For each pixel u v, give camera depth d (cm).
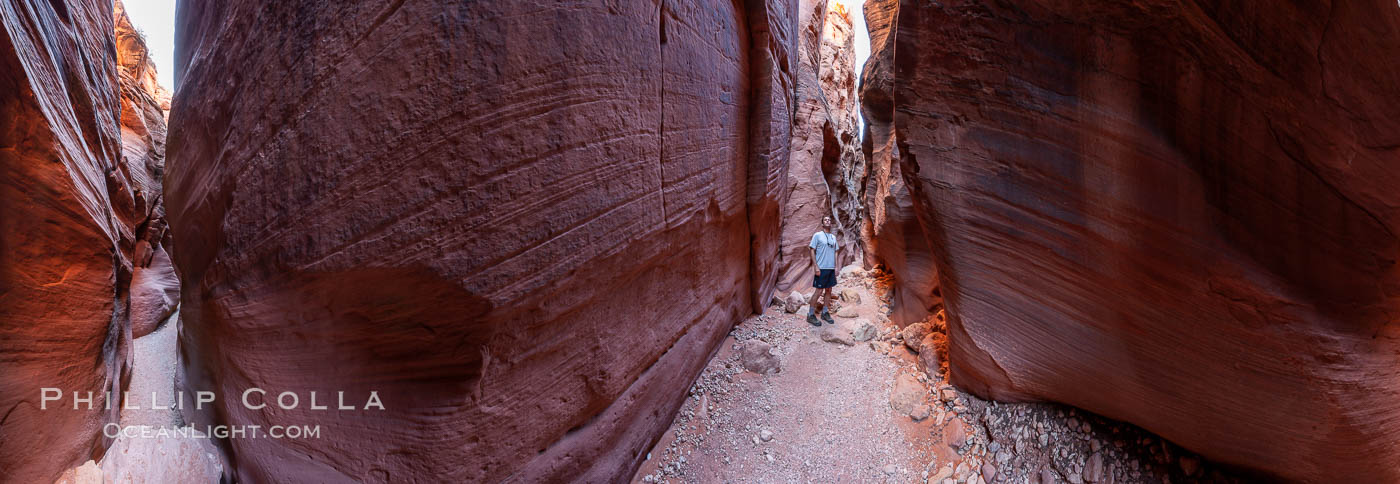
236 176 270
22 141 256
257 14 268
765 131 587
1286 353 276
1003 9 319
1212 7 253
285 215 241
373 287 235
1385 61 218
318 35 233
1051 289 359
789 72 693
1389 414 274
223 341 315
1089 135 313
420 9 220
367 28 224
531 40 237
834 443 417
